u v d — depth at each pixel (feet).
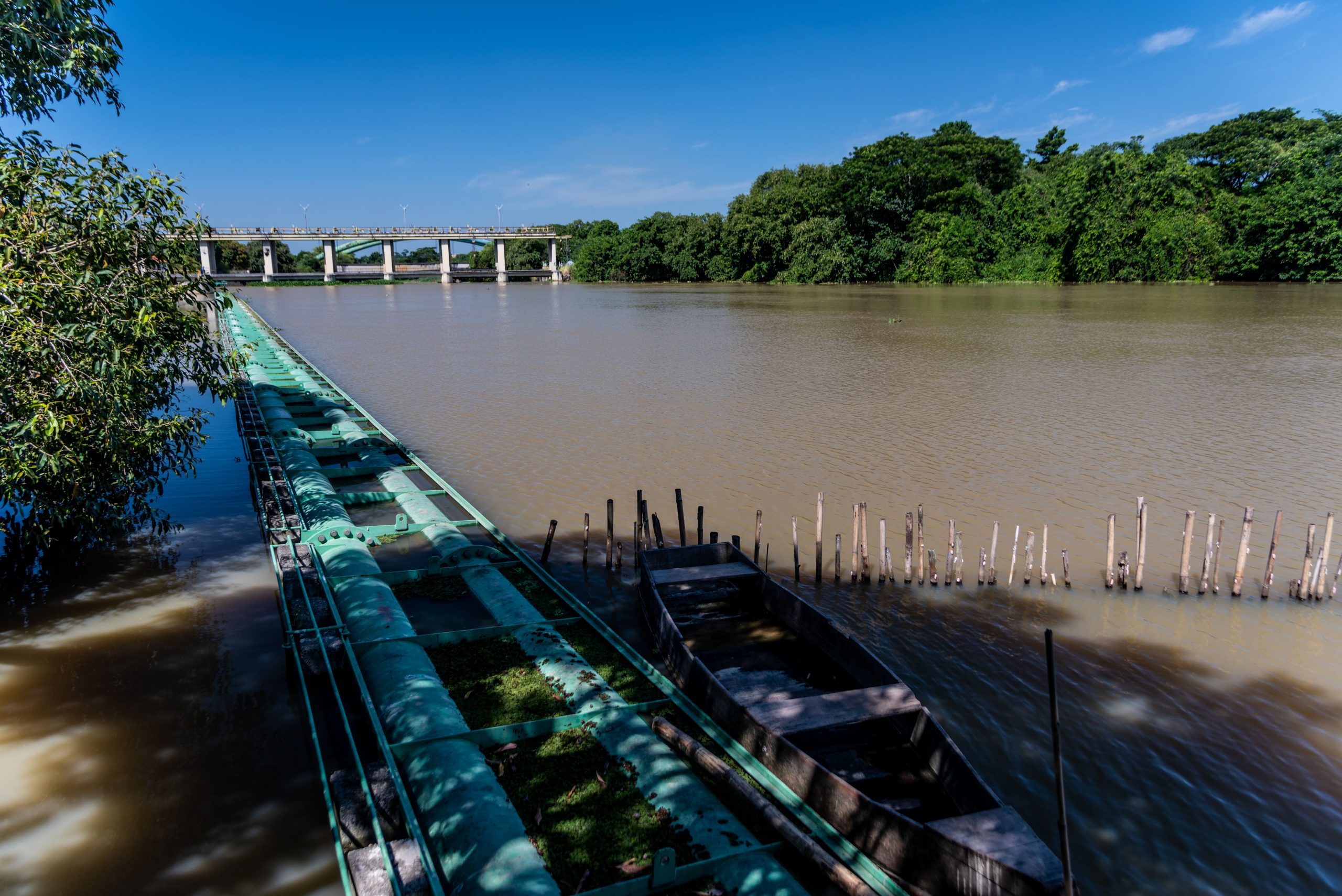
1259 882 32.27
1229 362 142.92
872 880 30.53
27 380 47.67
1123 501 73.72
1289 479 79.00
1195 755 39.73
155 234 54.85
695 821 32.50
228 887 30.60
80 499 54.49
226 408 116.37
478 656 46.09
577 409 113.60
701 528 60.85
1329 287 319.06
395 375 145.18
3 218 48.03
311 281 507.71
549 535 61.36
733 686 43.60
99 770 37.14
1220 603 55.47
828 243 402.52
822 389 124.47
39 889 30.27
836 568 59.00
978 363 145.69
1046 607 55.21
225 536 67.00
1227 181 387.34
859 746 37.88
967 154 392.88
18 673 45.34
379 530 66.80
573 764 36.45
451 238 514.27
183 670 46.01
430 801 33.53
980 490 77.00
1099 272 356.79
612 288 458.91
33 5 48.21
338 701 38.73
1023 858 27.58
